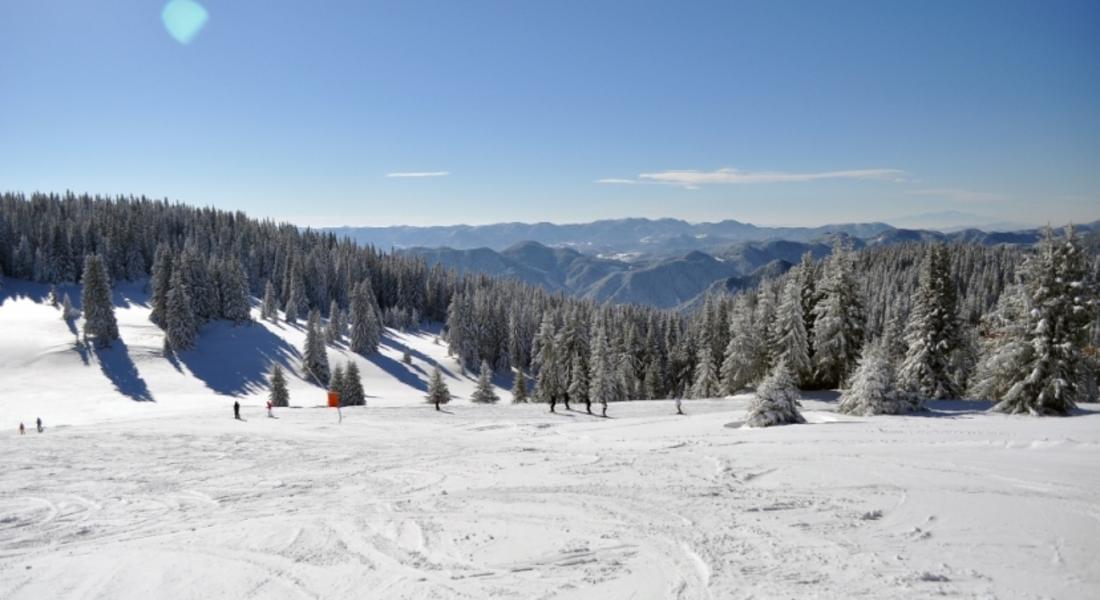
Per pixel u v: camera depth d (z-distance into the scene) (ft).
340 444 80.43
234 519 45.65
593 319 339.16
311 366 281.13
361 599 29.27
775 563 31.04
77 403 206.69
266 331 328.29
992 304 401.08
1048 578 28.04
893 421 74.18
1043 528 34.55
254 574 33.14
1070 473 46.03
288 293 418.92
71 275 375.45
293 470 64.85
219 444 82.38
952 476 46.29
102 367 245.04
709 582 29.09
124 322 302.45
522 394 205.67
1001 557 30.71
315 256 452.76
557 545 35.42
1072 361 81.20
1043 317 82.53
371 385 284.20
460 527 39.83
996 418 76.28
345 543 37.70
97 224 421.18
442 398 156.46
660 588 28.68
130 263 398.83
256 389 256.32
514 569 32.14
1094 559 30.12
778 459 55.52
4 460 73.10
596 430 85.51
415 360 332.19
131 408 203.41
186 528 43.86
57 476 63.98
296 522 43.16
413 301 476.54
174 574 33.71
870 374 86.07
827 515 38.58
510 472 57.16
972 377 124.16
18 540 42.78
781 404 79.25
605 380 175.01
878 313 342.64
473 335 348.59
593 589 29.04
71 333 270.05
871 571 29.37
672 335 318.65
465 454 69.72
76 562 36.63
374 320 330.75
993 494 41.32
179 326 275.18
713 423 84.79
